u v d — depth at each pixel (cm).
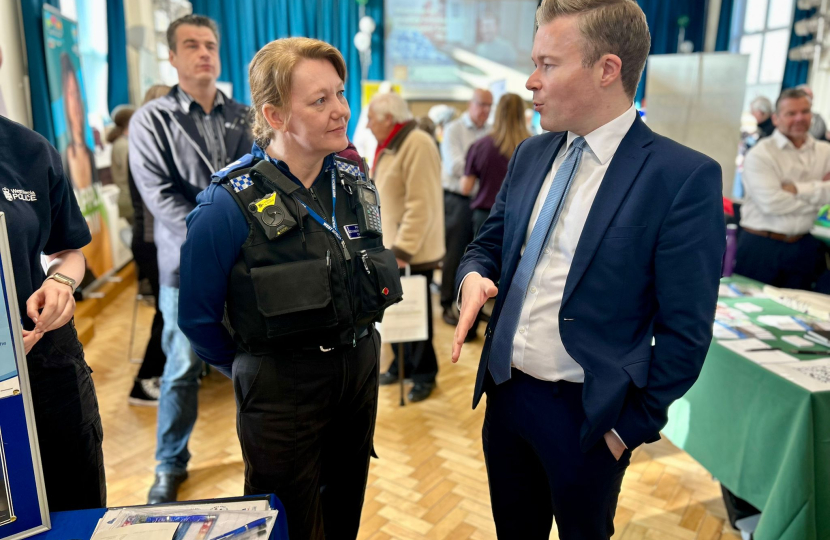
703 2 834
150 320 407
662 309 106
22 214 108
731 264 249
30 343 101
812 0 644
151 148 206
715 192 103
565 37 103
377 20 786
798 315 203
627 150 109
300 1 761
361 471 141
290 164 117
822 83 645
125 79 511
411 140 255
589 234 108
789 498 147
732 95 262
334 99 110
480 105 415
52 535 92
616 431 109
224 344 123
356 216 125
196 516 96
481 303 118
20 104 337
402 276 271
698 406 188
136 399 283
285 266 112
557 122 110
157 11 575
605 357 109
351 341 122
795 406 147
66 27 381
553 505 124
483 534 188
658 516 195
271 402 118
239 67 760
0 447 88
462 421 265
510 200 129
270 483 122
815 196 283
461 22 802
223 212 111
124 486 215
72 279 117
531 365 118
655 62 283
